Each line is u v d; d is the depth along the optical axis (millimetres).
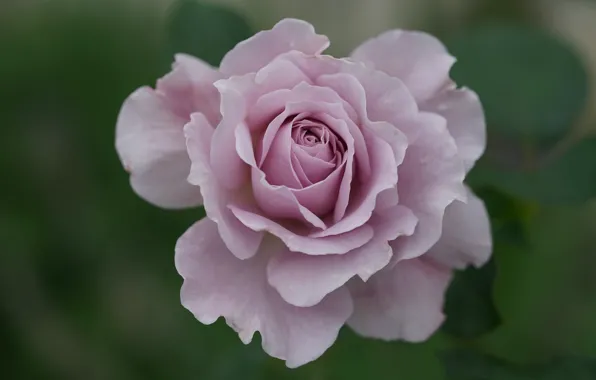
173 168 325
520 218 383
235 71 318
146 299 468
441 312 326
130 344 465
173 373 456
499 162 379
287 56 313
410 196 320
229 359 374
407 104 317
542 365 361
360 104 313
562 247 450
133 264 470
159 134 324
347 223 310
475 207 324
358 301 327
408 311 325
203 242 315
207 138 316
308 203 315
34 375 470
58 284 474
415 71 328
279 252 319
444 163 316
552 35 390
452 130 328
